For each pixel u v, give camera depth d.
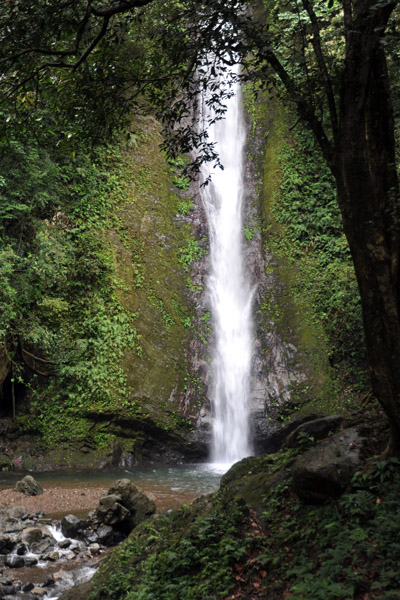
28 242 17.69
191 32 6.59
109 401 17.34
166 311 19.95
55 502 11.12
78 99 7.57
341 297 18.94
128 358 18.23
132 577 6.06
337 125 5.53
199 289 21.28
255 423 18.81
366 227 5.14
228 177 24.59
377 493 5.12
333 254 20.98
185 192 23.00
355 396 17.77
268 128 25.03
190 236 22.17
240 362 20.17
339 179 5.30
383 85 5.59
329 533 4.96
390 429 5.32
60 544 8.41
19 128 7.64
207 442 18.61
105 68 7.29
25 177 16.89
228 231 23.33
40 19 5.97
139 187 21.73
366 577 4.28
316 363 18.70
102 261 18.89
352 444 5.73
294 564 4.94
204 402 19.23
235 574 5.20
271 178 23.38
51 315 17.42
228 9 6.06
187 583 5.33
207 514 6.45
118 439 17.50
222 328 21.08
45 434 17.06
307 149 23.31
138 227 20.88
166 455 18.22
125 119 7.96
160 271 20.61
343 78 5.25
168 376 18.66
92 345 17.84
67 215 19.12
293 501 5.84
